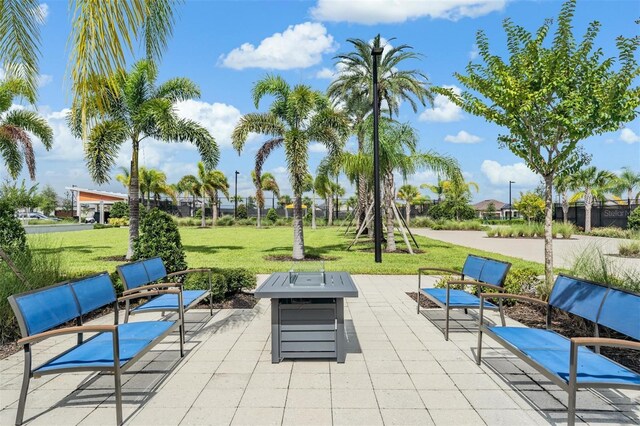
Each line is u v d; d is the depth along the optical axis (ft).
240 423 9.86
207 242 69.00
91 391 11.78
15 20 18.03
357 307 22.33
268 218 141.69
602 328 16.89
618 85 17.30
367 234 81.41
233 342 16.25
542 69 19.26
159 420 10.05
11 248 23.56
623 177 115.75
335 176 53.26
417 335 17.15
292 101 41.98
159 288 19.03
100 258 45.60
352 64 65.67
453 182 52.19
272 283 15.07
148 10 12.03
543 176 21.15
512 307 21.75
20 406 9.84
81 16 11.19
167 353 14.93
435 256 47.01
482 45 20.76
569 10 18.57
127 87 40.47
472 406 10.77
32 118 45.60
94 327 9.80
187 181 126.41
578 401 11.09
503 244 68.69
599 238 81.92
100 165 39.70
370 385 12.07
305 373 13.00
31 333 9.99
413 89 64.13
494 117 20.67
